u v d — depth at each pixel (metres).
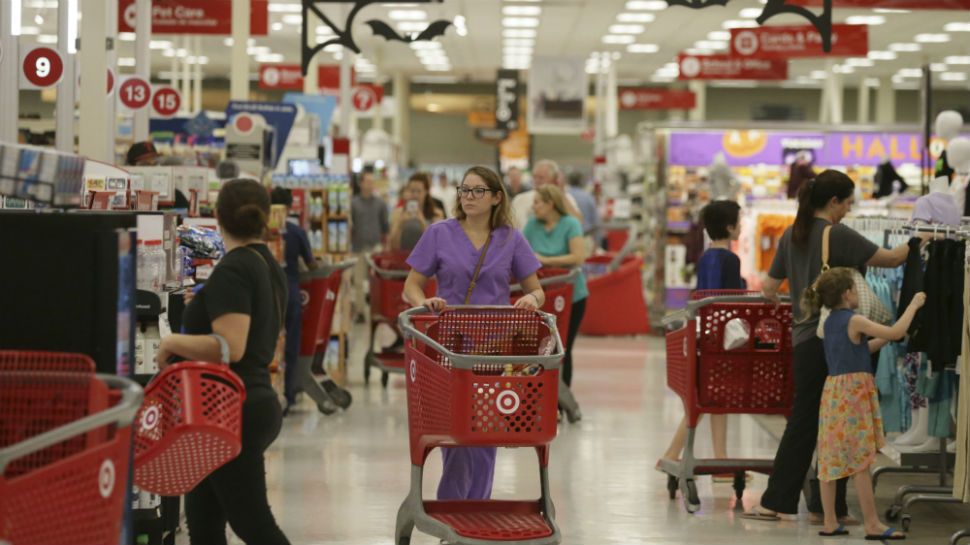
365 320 21.42
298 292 11.38
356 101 27.12
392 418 11.73
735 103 48.16
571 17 29.92
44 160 4.42
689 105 34.59
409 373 6.22
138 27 13.46
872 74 40.84
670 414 12.30
